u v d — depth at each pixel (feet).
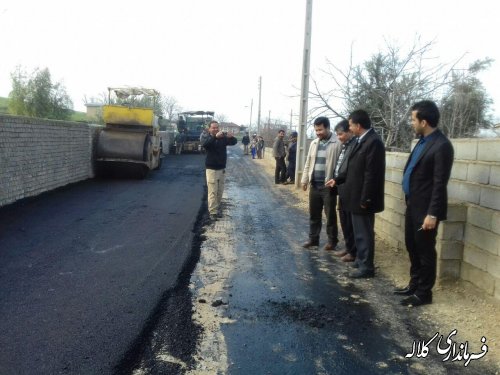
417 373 11.09
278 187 46.62
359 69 41.91
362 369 11.19
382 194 17.39
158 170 60.03
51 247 20.31
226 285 16.58
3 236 21.65
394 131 39.47
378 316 14.16
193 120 105.81
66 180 39.96
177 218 27.94
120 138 47.62
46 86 123.03
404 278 17.57
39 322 12.91
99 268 17.80
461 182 16.79
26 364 10.78
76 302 14.42
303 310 14.52
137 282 16.44
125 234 23.31
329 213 21.25
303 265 19.25
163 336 12.50
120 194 36.81
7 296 14.62
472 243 15.47
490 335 12.82
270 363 11.33
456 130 45.39
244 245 22.27
